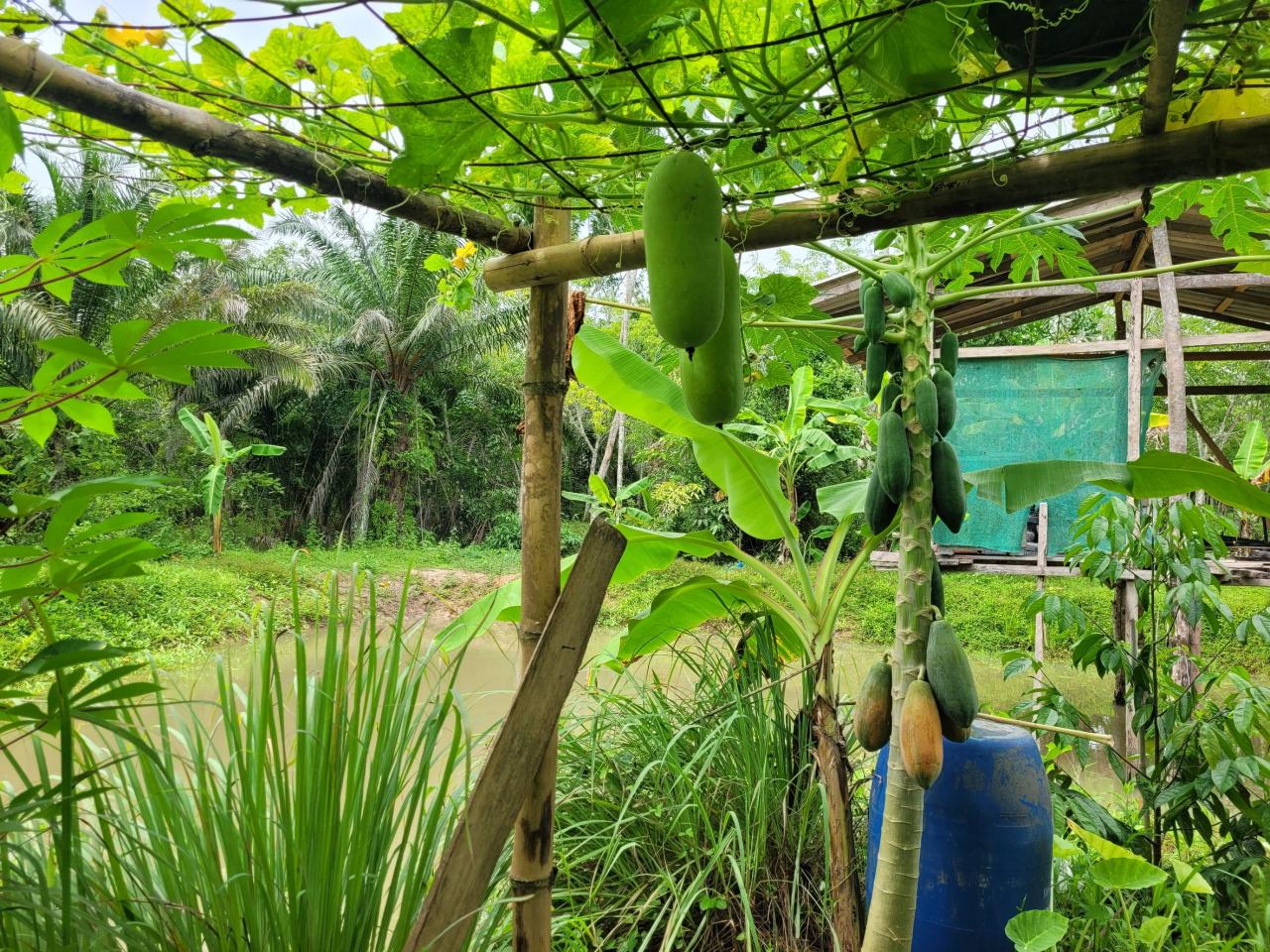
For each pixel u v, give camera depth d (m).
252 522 19.27
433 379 22.98
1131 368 5.61
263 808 1.79
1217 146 1.33
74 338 1.17
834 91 1.43
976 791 2.31
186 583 11.74
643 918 2.72
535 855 1.79
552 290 1.86
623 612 11.65
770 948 2.60
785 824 2.86
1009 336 15.27
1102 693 8.65
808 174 1.71
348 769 1.80
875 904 1.93
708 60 1.57
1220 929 2.89
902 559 1.95
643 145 1.64
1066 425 5.78
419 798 1.85
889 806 1.92
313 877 1.74
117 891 1.69
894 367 2.11
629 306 2.80
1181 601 3.38
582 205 1.76
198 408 19.56
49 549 1.25
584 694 3.69
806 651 2.95
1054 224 2.29
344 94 1.60
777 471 2.95
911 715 1.75
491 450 23.97
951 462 1.95
